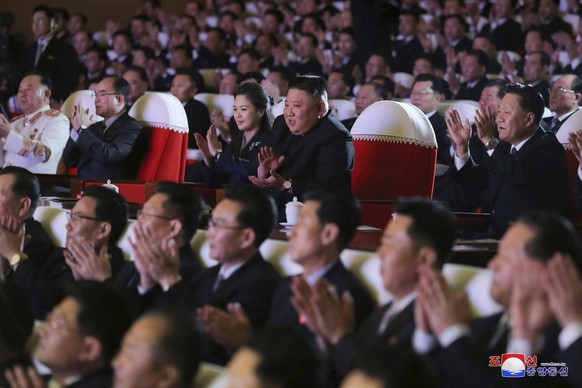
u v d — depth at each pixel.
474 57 19.23
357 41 22.33
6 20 20.66
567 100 14.08
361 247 7.73
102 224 8.88
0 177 9.61
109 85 14.23
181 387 5.08
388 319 6.20
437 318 5.49
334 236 6.81
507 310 5.71
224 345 6.68
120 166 14.32
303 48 22.78
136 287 7.92
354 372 3.97
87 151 14.05
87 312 6.01
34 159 15.41
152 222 8.09
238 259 7.49
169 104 14.52
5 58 20.39
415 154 12.61
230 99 18.12
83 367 6.05
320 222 6.82
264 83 15.88
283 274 7.64
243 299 7.32
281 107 14.32
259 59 23.11
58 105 20.73
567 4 23.69
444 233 6.24
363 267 6.95
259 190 7.55
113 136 14.28
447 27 22.36
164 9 28.75
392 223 6.31
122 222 8.99
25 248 9.72
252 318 7.30
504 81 15.27
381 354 3.96
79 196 12.09
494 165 10.98
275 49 22.97
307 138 11.46
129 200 12.63
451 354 5.41
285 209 10.50
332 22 25.38
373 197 12.65
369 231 9.16
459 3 24.03
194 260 8.15
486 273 6.17
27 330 6.79
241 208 7.42
